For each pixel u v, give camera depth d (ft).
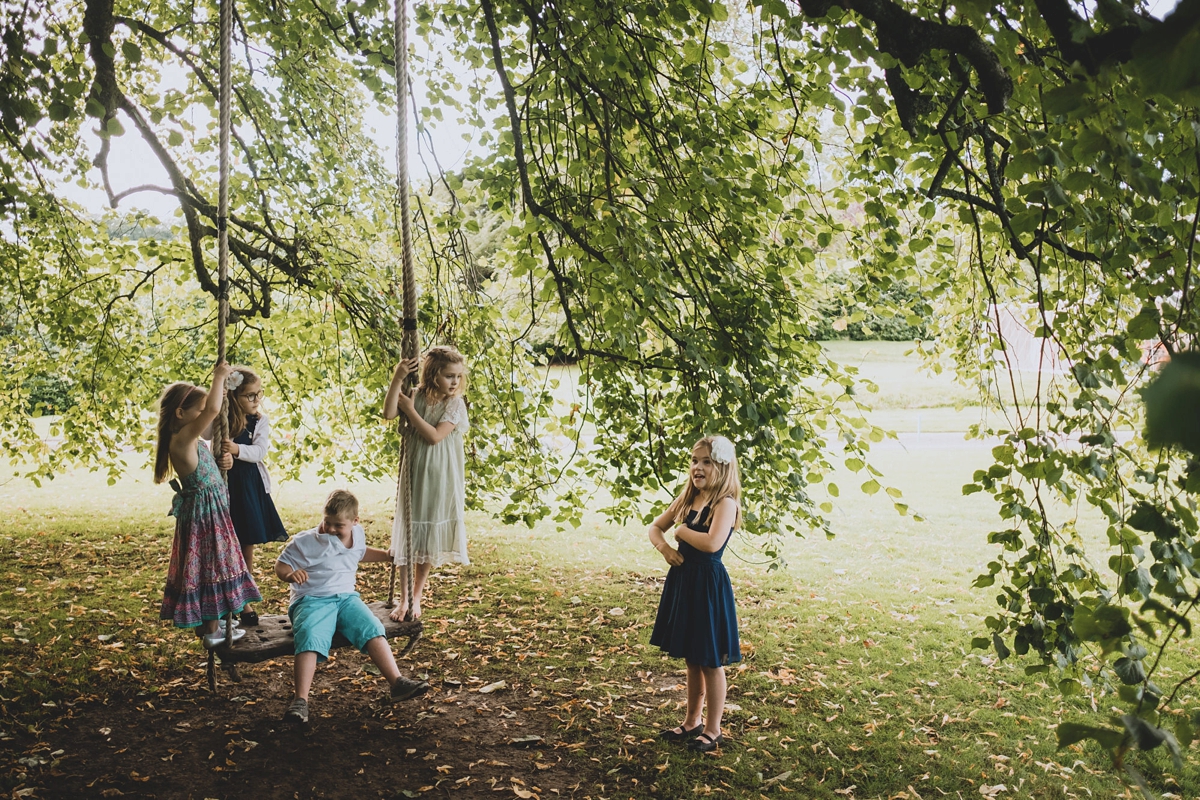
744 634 19.10
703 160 13.83
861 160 12.93
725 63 14.98
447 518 14.16
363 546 14.06
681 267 14.94
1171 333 7.93
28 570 23.70
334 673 16.15
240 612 14.61
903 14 9.21
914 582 23.53
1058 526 29.86
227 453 13.14
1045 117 9.28
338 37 19.19
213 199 24.31
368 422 24.29
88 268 23.90
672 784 12.14
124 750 12.60
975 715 14.78
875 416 59.62
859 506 34.24
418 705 14.74
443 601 21.53
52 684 14.88
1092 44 5.53
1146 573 8.18
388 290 23.54
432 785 11.93
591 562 26.02
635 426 15.79
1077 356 10.07
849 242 15.43
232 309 23.15
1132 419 11.75
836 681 16.30
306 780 11.93
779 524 14.19
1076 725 4.32
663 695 15.46
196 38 22.91
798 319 15.06
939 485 38.52
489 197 14.84
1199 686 15.89
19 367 25.58
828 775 12.59
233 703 14.46
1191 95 2.35
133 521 31.17
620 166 13.96
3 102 9.73
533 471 16.81
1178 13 2.19
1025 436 10.02
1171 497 8.28
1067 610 9.85
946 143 9.75
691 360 12.92
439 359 14.01
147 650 16.96
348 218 24.21
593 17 13.03
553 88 13.85
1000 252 16.52
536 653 17.61
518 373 19.65
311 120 24.52
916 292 17.48
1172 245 9.25
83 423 25.55
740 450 13.43
